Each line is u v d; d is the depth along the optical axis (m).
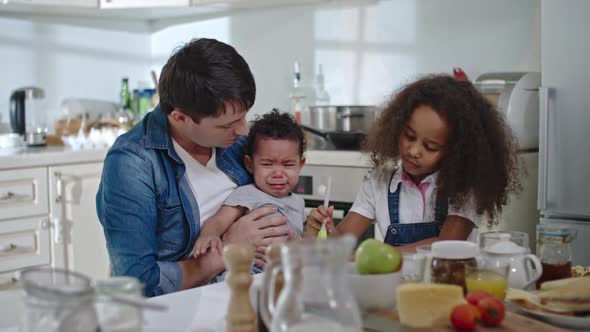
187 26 3.92
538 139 2.50
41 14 3.64
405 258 1.19
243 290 0.96
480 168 1.45
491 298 1.02
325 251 0.79
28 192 2.93
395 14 3.09
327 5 3.33
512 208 2.35
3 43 3.52
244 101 1.50
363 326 1.04
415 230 1.59
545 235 1.31
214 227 1.67
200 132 1.54
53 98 3.70
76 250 3.08
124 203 1.54
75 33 3.77
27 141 3.33
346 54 3.28
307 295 0.80
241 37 3.69
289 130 1.81
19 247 2.92
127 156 1.57
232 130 1.54
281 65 3.53
